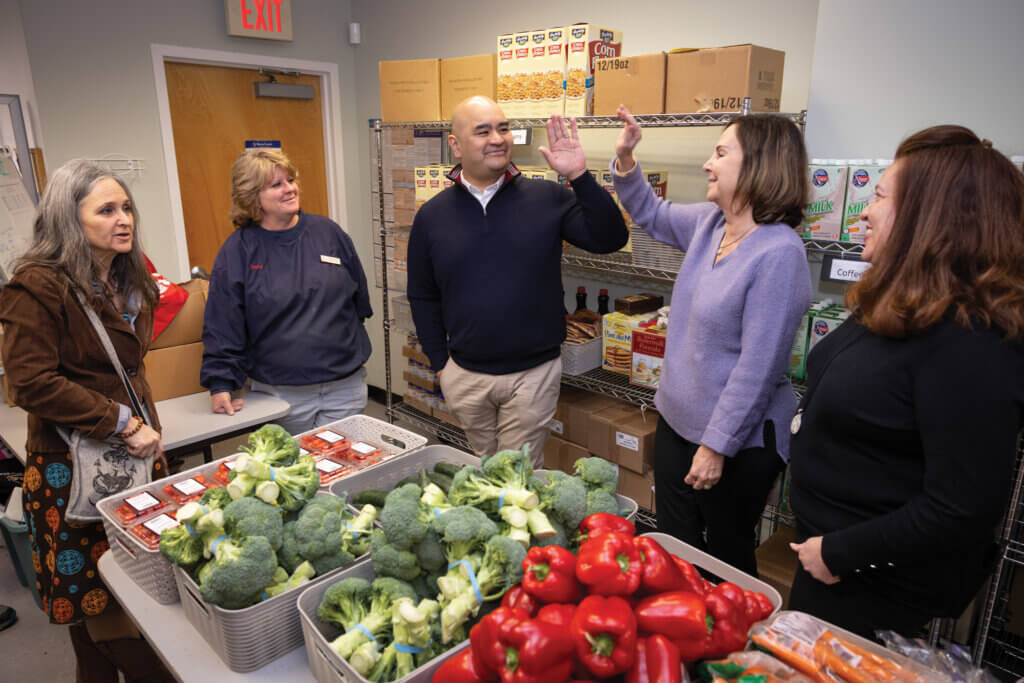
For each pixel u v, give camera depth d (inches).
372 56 155.3
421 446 60.6
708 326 60.9
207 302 86.3
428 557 39.2
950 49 65.5
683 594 33.4
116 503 51.6
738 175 57.9
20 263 58.7
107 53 123.8
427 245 86.6
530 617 34.4
